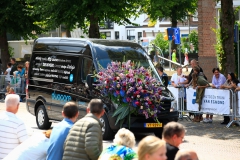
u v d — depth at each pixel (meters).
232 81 18.36
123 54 16.62
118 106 15.20
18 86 27.95
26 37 35.34
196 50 58.47
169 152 7.21
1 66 33.12
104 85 15.25
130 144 7.79
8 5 33.41
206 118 19.23
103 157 7.70
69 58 17.11
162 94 15.79
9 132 9.13
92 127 8.36
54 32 44.72
